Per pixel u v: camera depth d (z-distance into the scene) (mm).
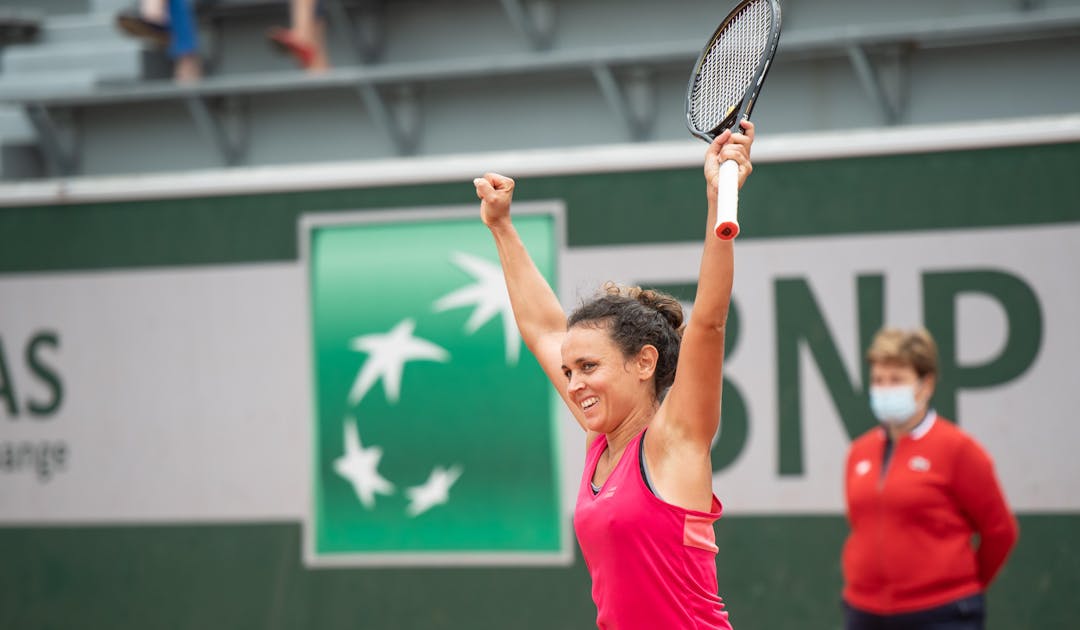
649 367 10359
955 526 17234
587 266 22875
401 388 23656
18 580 25328
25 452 25422
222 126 32125
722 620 10328
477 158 23438
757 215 22266
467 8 31609
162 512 24703
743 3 11180
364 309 23875
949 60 27219
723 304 9602
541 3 30594
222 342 24547
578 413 11680
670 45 28422
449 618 23203
